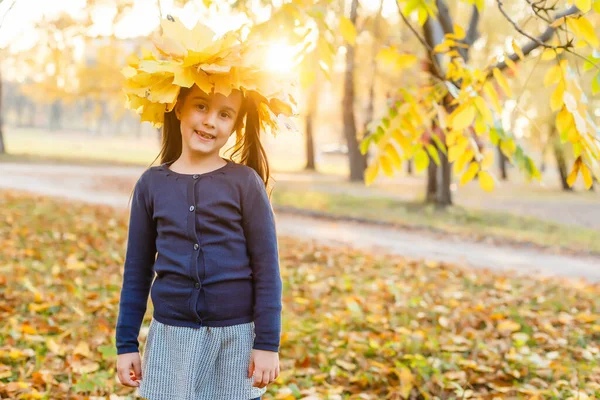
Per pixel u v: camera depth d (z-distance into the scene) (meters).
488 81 2.77
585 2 2.33
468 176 3.01
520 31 2.58
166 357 1.89
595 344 4.32
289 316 4.71
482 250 10.78
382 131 3.24
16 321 3.92
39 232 7.92
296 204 16.81
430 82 3.40
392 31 14.45
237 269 1.90
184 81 1.77
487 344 4.13
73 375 3.28
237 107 1.94
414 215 15.46
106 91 15.10
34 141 50.59
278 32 2.63
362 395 3.23
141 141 67.69
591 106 10.29
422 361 3.57
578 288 6.69
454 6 11.71
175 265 1.87
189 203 1.89
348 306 4.67
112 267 6.20
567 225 15.49
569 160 20.09
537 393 3.23
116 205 14.23
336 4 3.30
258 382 1.87
